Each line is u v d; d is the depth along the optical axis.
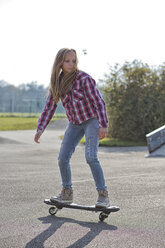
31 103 75.69
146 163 13.10
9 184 8.59
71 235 4.68
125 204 6.54
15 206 6.34
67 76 5.41
